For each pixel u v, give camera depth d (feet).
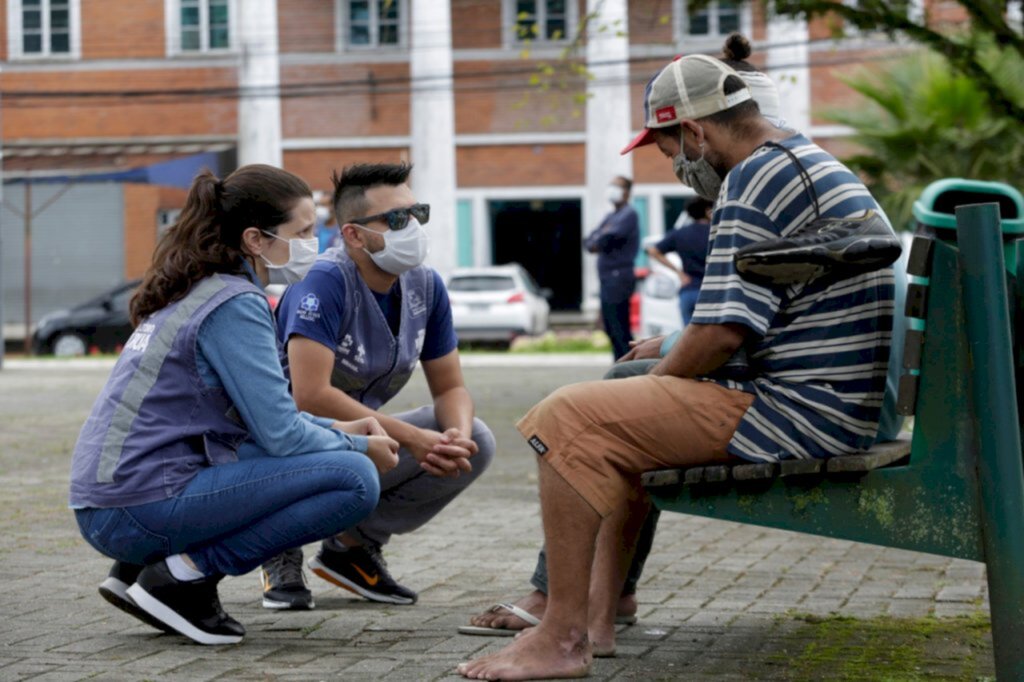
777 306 12.09
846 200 12.12
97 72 117.91
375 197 15.25
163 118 117.80
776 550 20.42
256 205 13.94
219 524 13.66
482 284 94.84
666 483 12.33
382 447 14.21
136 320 14.08
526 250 121.39
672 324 58.85
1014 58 38.14
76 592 17.11
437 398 16.60
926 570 18.74
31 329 115.14
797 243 11.69
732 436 12.19
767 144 12.48
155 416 13.62
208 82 117.19
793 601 16.61
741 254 11.82
